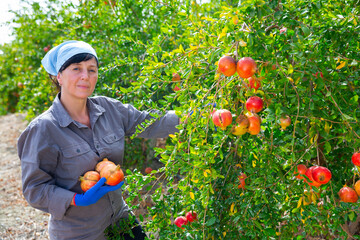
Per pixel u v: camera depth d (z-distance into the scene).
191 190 1.77
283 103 1.53
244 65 1.31
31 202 1.81
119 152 2.03
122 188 2.02
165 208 1.97
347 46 1.74
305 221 1.79
